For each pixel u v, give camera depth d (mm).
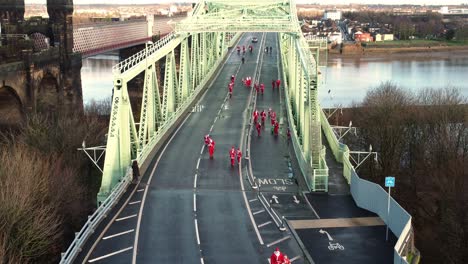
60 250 61031
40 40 137000
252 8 114812
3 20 123500
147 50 70375
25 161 62250
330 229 49438
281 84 117500
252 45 173750
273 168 67438
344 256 44281
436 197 86750
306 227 49938
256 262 43250
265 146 76812
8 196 53844
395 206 48188
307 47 81500
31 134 82312
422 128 105125
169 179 62938
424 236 77812
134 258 43562
